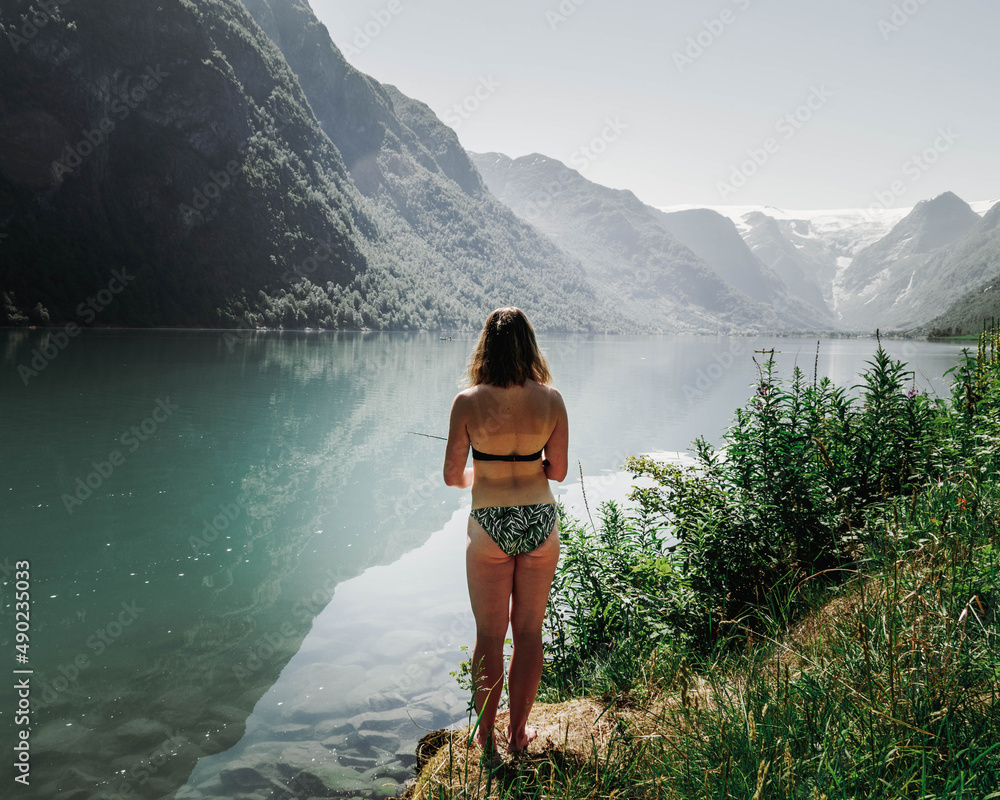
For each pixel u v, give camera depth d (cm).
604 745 237
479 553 238
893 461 403
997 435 386
